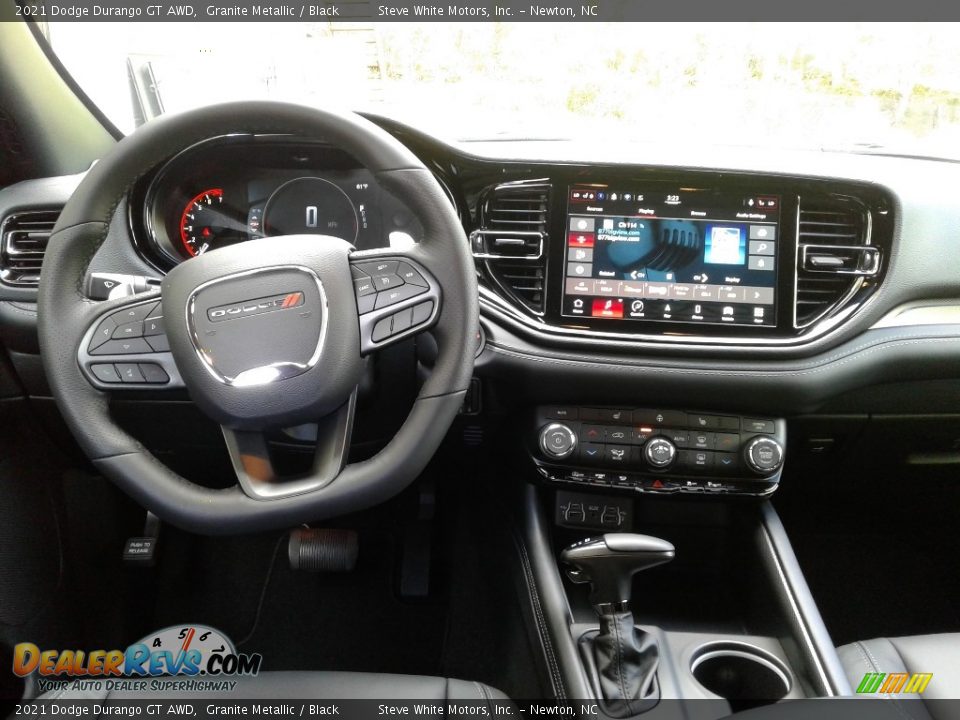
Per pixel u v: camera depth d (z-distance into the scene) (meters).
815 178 1.32
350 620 1.76
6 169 1.39
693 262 1.38
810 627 1.29
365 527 1.85
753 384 1.38
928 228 1.35
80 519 1.62
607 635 1.20
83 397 0.94
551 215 1.38
